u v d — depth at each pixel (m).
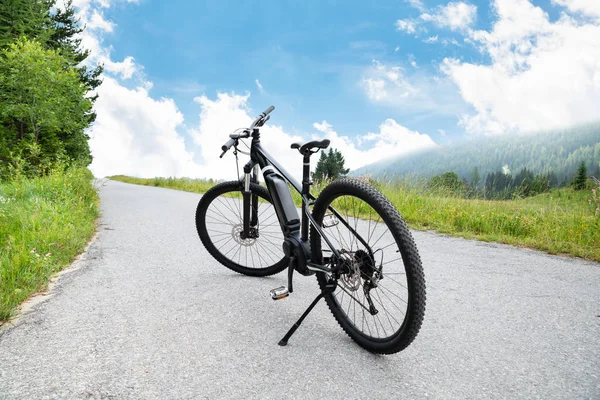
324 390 1.91
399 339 2.10
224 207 4.09
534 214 6.51
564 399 1.86
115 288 3.33
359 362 2.19
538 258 4.53
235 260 4.19
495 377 2.04
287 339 2.37
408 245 2.03
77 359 2.16
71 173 9.87
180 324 2.64
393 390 1.92
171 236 5.56
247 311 2.88
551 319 2.80
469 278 3.75
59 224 5.26
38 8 27.61
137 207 9.34
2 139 21.27
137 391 1.87
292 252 2.73
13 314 2.76
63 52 29.14
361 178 9.24
